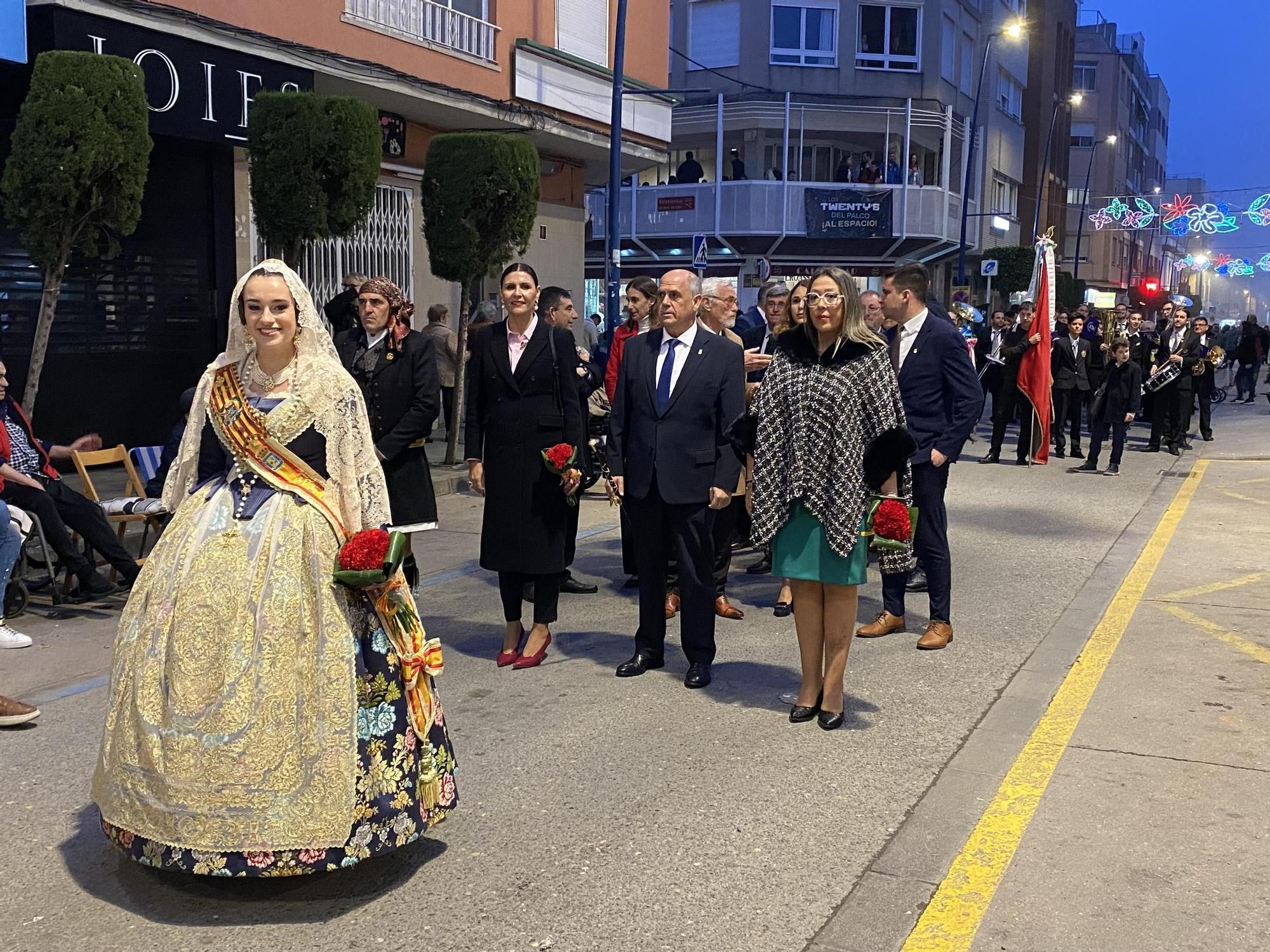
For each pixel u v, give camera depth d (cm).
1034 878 354
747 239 3350
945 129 3512
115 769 328
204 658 322
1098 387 1498
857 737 479
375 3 1387
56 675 575
